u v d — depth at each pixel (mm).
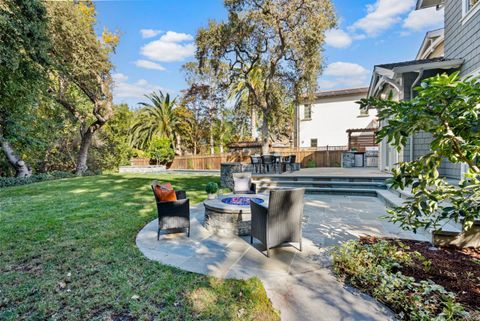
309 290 2596
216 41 11789
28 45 7324
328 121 19000
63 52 11500
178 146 23812
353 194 7590
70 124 15602
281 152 17359
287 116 16953
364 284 2623
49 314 2258
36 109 11656
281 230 3471
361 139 16781
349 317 2191
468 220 2453
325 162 16609
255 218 3730
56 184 10359
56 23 10719
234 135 26250
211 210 4441
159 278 2826
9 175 14625
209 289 2594
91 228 4633
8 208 6227
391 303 2307
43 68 8453
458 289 2404
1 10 6398
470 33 5965
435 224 2865
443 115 2209
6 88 8062
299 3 10453
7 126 9469
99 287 2666
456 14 6762
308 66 11578
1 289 2648
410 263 2877
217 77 13734
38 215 5547
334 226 4570
